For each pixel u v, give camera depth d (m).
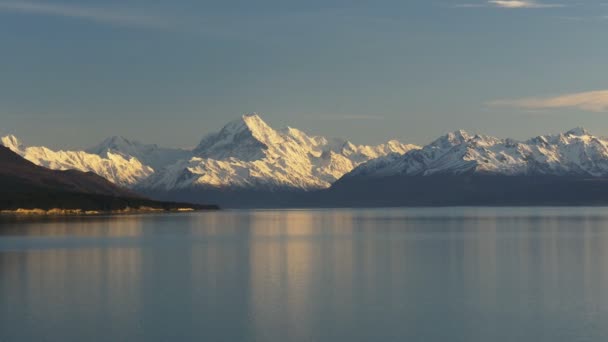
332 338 67.81
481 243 166.75
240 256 135.88
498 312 79.00
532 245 159.50
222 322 73.88
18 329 70.75
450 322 74.12
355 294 90.12
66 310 79.50
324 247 157.38
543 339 67.44
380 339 67.69
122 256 134.50
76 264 120.50
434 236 195.12
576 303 83.88
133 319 75.12
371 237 193.38
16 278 103.38
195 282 99.94
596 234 198.62
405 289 94.06
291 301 85.31
